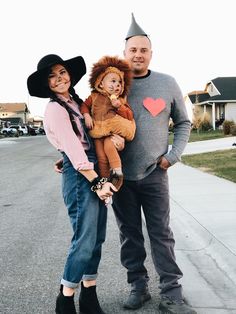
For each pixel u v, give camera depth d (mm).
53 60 3332
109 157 3348
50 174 15188
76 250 3318
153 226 3799
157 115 3689
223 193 9359
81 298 3613
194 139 33219
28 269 5035
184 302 3852
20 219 7918
